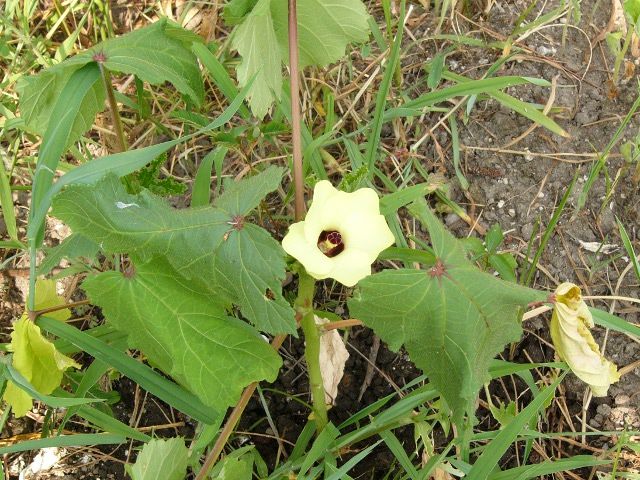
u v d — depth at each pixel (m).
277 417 0.61
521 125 0.69
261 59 0.50
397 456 0.52
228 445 0.60
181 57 0.53
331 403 0.57
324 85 0.71
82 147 0.71
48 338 0.58
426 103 0.61
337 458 0.58
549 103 0.68
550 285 0.64
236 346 0.45
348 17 0.50
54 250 0.47
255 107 0.52
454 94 0.60
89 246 0.46
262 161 0.68
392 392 0.62
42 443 0.45
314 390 0.52
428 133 0.69
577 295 0.43
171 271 0.44
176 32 0.53
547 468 0.49
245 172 0.67
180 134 0.71
